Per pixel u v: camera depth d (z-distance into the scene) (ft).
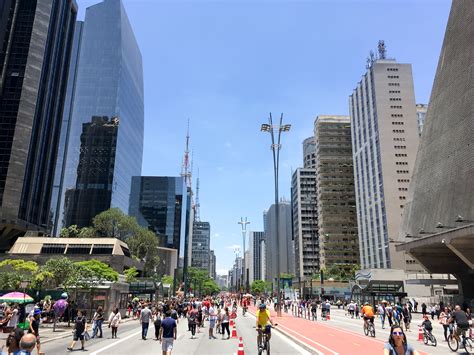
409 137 388.98
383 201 377.50
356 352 53.36
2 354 45.47
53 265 109.40
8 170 280.72
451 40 189.57
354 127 465.47
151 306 148.15
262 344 49.83
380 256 377.71
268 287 621.72
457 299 177.78
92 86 515.50
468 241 151.23
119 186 502.38
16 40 310.86
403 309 94.94
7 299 70.38
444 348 61.26
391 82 404.77
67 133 542.98
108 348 59.62
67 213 468.34
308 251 563.07
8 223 271.08
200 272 493.36
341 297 349.41
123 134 521.24
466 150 160.25
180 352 54.65
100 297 114.52
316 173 537.65
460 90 172.55
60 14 351.87
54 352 55.21
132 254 282.36
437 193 178.81
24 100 297.12
